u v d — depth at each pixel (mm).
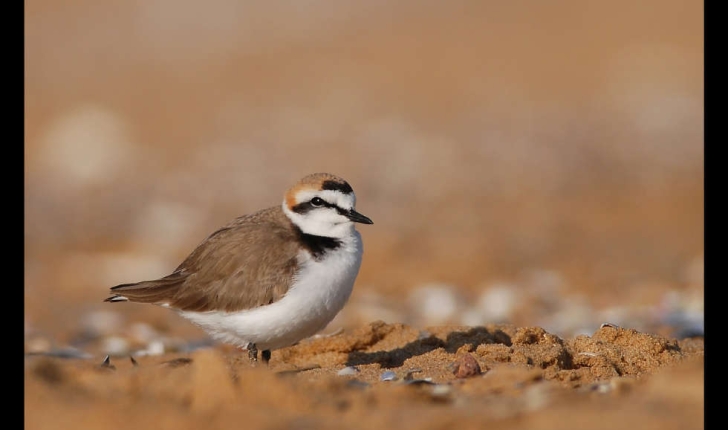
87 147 26484
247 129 27688
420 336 7957
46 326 11672
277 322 7121
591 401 5258
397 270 15719
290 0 40844
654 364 6828
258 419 5113
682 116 25469
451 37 34906
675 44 31016
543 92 28359
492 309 11828
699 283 13062
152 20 39719
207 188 22969
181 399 5500
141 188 23500
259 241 7277
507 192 21203
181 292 7414
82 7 40844
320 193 7312
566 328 9766
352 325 10930
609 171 22609
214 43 37281
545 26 34938
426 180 22031
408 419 5062
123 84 32969
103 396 5480
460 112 27047
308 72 32875
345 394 5684
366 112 27797
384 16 38469
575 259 16141
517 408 5211
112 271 16906
